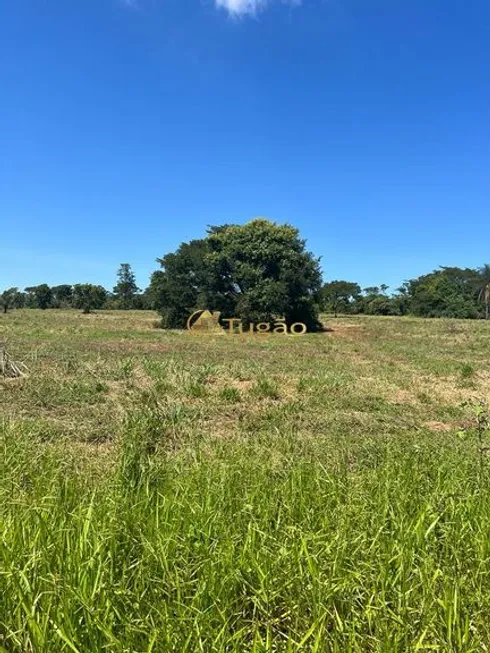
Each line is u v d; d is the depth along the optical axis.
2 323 35.44
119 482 3.96
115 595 2.51
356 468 5.30
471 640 2.46
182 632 2.32
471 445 6.41
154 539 2.97
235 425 7.80
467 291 71.62
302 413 8.71
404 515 3.53
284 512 3.57
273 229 38.28
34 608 2.29
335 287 75.31
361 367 15.68
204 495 3.65
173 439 6.66
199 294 37.97
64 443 6.14
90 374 11.61
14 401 8.55
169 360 15.21
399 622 2.45
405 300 74.50
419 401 10.38
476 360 19.16
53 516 3.16
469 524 3.37
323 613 2.48
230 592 2.63
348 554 3.01
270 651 2.31
